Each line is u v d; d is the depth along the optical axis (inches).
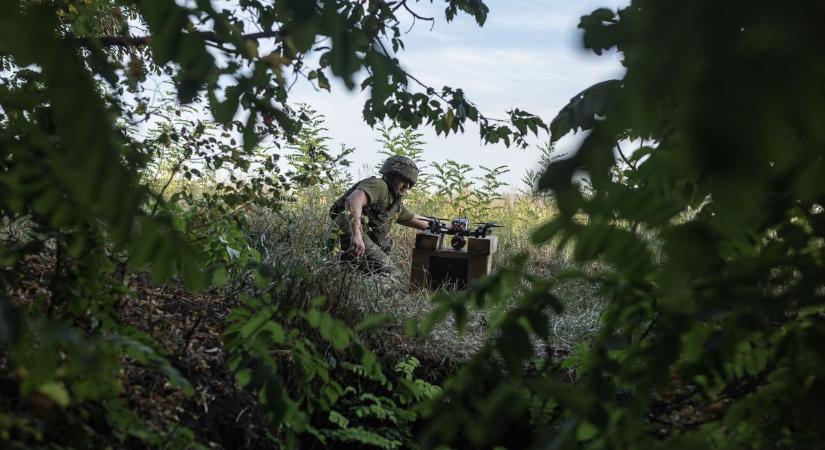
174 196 140.9
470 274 247.0
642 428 75.0
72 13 114.0
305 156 228.8
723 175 28.5
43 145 63.5
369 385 171.9
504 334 75.0
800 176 41.1
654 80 30.7
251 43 64.9
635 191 46.7
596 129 32.5
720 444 81.1
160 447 106.6
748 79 27.9
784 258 67.8
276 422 104.5
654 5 31.1
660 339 72.7
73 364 77.9
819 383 71.8
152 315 151.1
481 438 71.6
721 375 75.7
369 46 63.5
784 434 75.7
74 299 101.5
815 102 27.9
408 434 159.0
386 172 251.9
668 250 43.1
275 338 107.2
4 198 76.1
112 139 42.9
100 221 95.5
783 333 78.7
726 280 66.0
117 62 93.3
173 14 56.7
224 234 154.8
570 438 72.0
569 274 79.8
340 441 159.3
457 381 77.0
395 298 209.5
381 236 252.5
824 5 27.9
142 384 127.6
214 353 147.9
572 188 32.4
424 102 145.9
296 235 214.1
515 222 346.9
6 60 93.6
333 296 181.8
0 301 65.4
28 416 86.4
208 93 68.6
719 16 28.8
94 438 96.2
